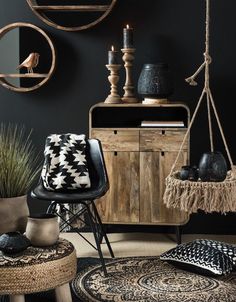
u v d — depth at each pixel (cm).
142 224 462
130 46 470
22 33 490
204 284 368
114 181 458
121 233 497
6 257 304
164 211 455
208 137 488
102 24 487
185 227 494
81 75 493
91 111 457
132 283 371
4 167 333
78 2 488
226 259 379
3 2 492
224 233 492
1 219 326
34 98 497
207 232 493
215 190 367
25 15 491
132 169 455
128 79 474
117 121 494
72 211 472
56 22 489
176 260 394
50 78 494
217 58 482
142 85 461
